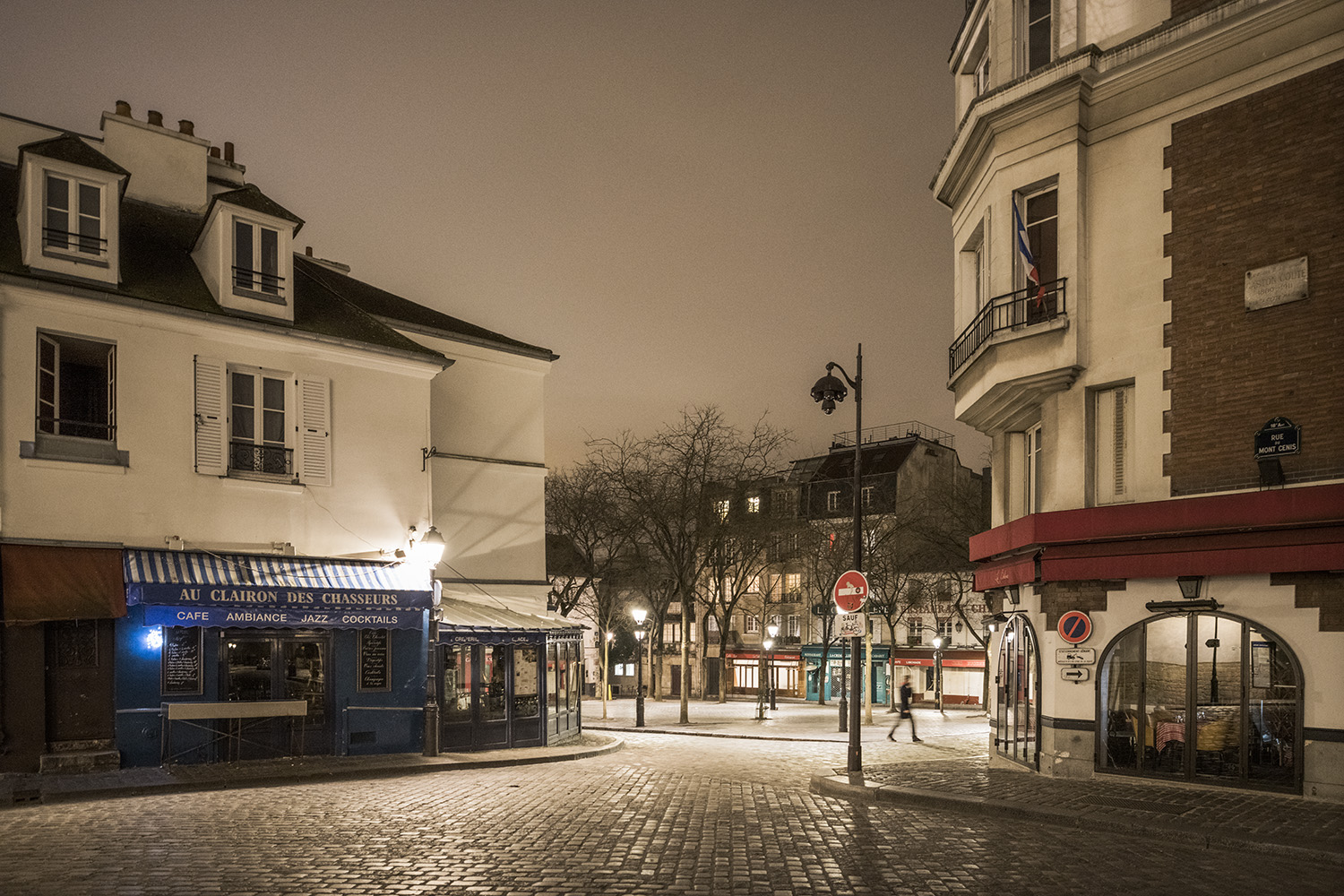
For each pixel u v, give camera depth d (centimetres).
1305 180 1182
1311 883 764
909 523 4347
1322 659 1118
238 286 1638
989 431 1739
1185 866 825
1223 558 1177
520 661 1955
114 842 878
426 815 1045
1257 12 1205
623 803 1163
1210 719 1212
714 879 757
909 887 738
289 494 1642
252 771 1411
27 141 1648
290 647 1597
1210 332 1248
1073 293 1369
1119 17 1381
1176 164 1297
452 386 2119
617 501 3709
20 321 1391
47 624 1377
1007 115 1449
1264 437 1182
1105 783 1268
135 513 1471
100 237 1498
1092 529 1303
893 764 1583
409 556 1769
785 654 5516
